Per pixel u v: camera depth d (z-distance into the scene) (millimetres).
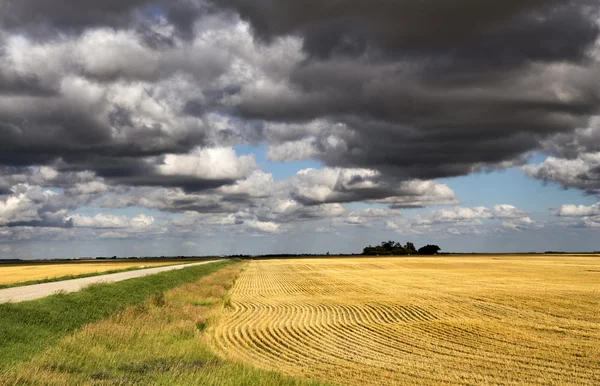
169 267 80812
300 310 32594
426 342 21422
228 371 15188
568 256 167875
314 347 20547
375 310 32031
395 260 138875
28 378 13367
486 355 18859
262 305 35688
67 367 15039
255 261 162125
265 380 14344
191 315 27703
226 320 28047
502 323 25984
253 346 20766
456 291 43781
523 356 18625
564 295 39031
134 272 61031
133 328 21641
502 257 162875
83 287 30953
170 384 13695
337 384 14875
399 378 15766
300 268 98188
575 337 22141
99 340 19062
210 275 70562
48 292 30469
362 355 19031
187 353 17922
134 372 15180
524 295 39250
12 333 18078
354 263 120125
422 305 34000
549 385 14984
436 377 15836
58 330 20375
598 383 15141
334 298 40031
